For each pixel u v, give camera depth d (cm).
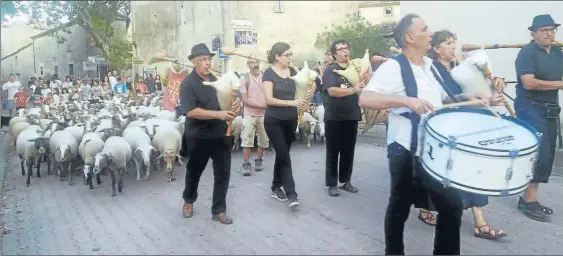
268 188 591
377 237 415
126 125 788
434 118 303
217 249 393
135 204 536
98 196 577
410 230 432
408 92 314
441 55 408
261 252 385
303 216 477
